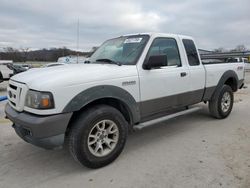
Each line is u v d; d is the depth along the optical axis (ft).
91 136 10.98
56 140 10.02
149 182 10.16
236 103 26.08
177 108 15.61
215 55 25.31
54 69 11.73
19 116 10.47
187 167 11.32
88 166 11.08
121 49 14.25
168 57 14.61
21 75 11.98
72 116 10.78
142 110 13.15
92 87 10.78
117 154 11.94
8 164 12.03
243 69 21.43
